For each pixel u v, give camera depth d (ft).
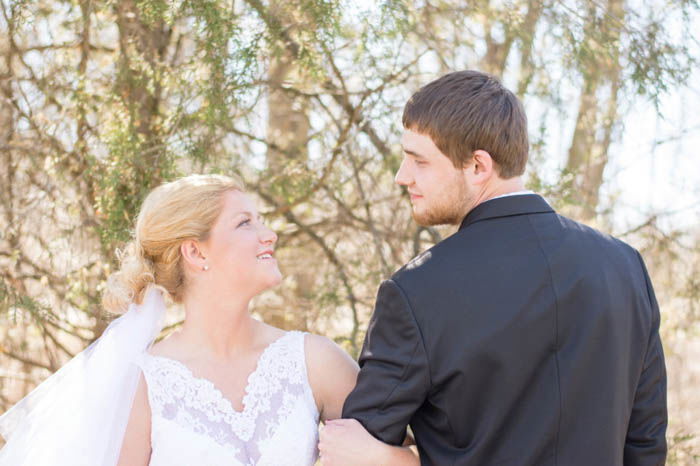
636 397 5.45
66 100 11.02
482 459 4.90
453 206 5.28
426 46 12.07
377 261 13.25
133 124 10.51
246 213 6.04
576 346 4.84
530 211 5.16
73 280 11.05
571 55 12.09
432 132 5.16
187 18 10.80
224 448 5.63
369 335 5.32
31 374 12.30
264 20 10.19
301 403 5.96
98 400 5.83
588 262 5.02
